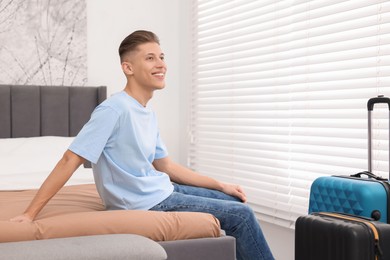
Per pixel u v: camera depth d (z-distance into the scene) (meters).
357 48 2.91
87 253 1.52
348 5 2.97
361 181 2.36
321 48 3.14
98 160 2.12
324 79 3.12
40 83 4.01
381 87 2.80
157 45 2.23
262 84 3.62
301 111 3.32
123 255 1.56
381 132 2.80
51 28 4.04
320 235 2.18
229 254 1.92
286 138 3.43
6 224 1.71
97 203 2.36
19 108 3.84
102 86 4.09
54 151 3.47
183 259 1.84
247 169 3.79
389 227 2.09
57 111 3.96
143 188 2.15
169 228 1.86
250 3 3.76
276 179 3.52
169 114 4.59
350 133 2.97
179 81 4.61
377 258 2.05
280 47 3.46
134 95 2.22
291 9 3.38
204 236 1.92
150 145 2.20
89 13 4.20
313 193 2.58
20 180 2.98
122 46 2.23
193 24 4.40
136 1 4.38
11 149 3.42
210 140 4.22
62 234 1.73
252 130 3.74
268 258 2.12
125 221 1.81
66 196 2.50
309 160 3.25
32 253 1.48
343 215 2.26
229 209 2.09
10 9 3.90
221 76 4.12
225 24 4.00
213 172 4.20
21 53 3.95
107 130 2.02
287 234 3.53
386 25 2.80
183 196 2.18
